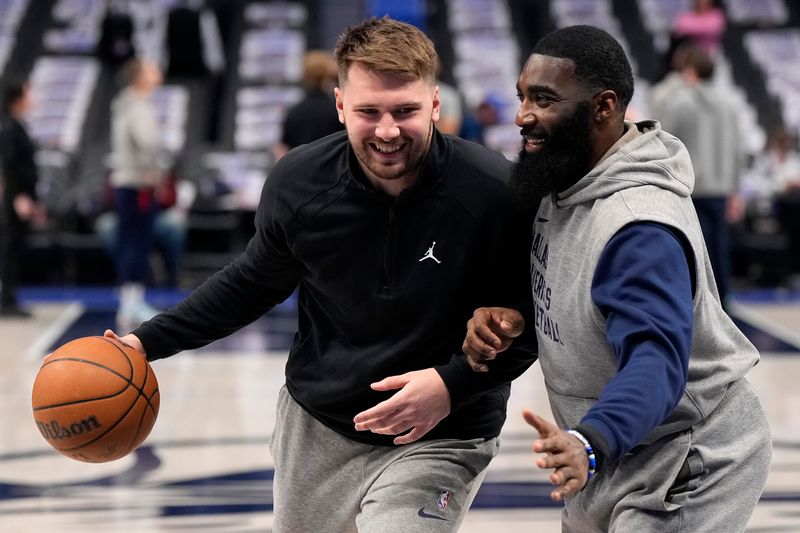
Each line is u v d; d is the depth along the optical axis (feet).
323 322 9.07
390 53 7.81
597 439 6.25
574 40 7.62
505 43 58.90
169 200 38.50
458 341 8.75
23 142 32.14
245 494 15.84
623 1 62.59
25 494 15.85
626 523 7.78
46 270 41.11
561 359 7.97
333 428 9.06
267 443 18.71
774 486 16.31
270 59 57.00
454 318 8.62
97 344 8.93
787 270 41.09
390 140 7.92
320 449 9.18
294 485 9.30
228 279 9.39
